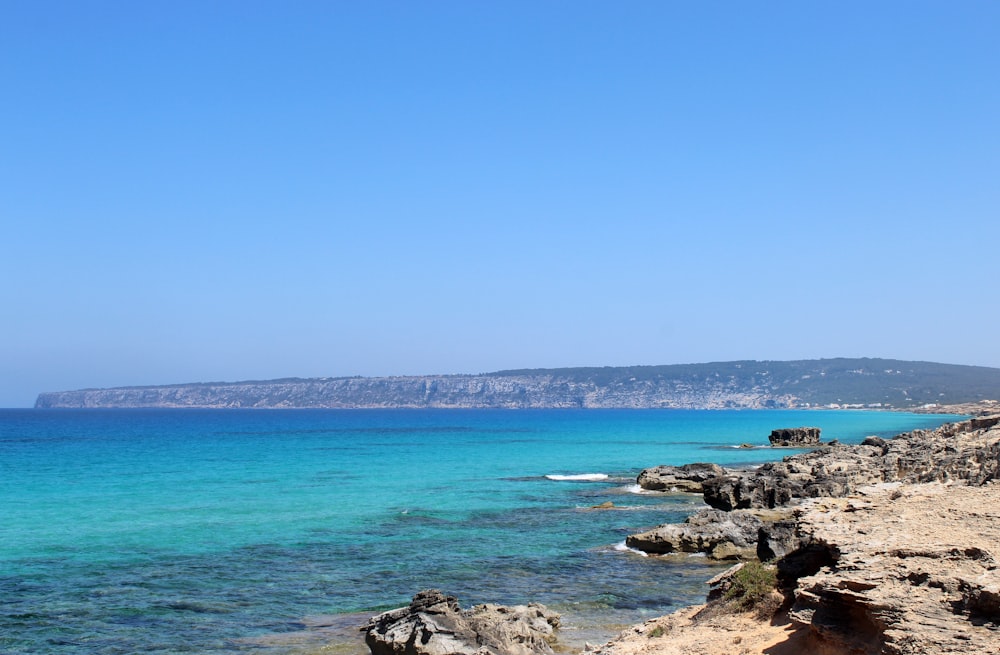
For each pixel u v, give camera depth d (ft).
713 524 145.07
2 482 253.24
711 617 72.59
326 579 122.62
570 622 99.71
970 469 128.67
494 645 79.71
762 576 72.02
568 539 155.53
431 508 197.47
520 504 206.08
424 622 81.46
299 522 174.81
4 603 108.58
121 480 260.42
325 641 92.48
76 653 89.35
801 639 57.47
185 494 224.33
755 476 186.60
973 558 53.62
